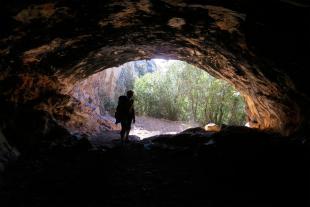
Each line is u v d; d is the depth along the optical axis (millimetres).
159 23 6520
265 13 4594
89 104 14930
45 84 8969
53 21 5562
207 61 9812
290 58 5352
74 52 8055
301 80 5750
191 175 6309
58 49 7336
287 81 6301
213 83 17031
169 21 6297
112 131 14617
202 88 17984
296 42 4801
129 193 5152
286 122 8062
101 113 17734
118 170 6574
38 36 6016
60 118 11062
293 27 4520
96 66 11031
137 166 6992
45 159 7012
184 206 4637
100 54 9266
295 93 6496
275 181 5590
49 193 4980
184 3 5047
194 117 19156
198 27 6430
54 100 10016
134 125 18781
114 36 7586
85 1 5020
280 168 5934
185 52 9648
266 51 5793
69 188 5266
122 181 5809
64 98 10633
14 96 7602
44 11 5004
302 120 6844
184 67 19125
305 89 5859
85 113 13508
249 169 6371
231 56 7617
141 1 5246
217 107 17094
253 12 4734
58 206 4473
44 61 7715
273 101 8250
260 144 7320
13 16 4812
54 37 6406
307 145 5984
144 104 22078
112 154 8055
